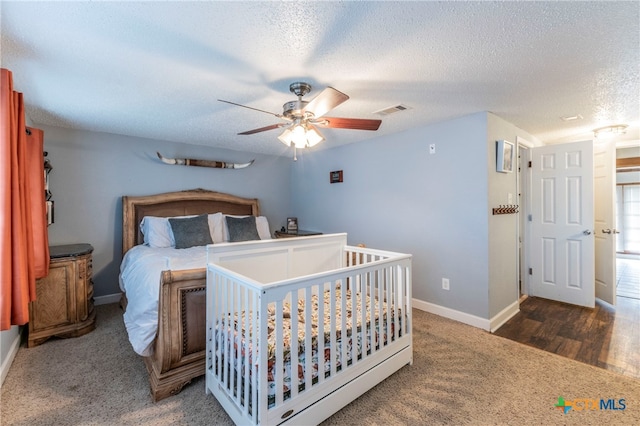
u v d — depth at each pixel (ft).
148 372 6.45
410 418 5.36
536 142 12.96
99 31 4.79
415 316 10.17
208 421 5.28
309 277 5.02
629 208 22.66
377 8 4.25
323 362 5.20
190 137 12.37
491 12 4.36
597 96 7.78
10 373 6.72
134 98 7.82
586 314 10.33
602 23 4.63
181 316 5.95
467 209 9.49
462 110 8.90
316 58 5.72
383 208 12.09
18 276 5.30
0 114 5.03
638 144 12.56
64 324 8.48
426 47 5.35
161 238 11.37
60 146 10.71
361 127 7.09
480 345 8.08
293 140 6.86
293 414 4.79
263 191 16.21
